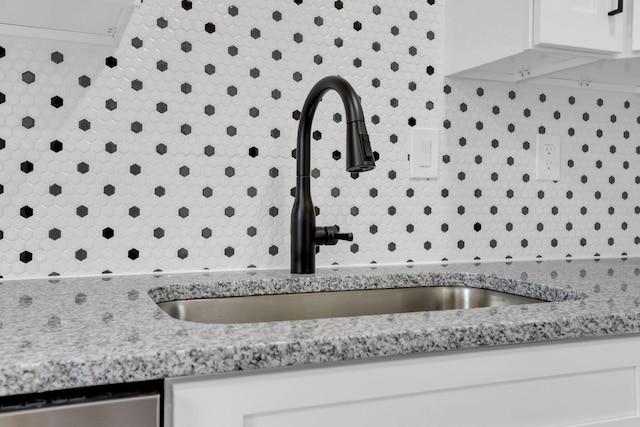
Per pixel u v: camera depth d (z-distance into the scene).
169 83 1.17
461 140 1.43
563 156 1.54
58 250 1.10
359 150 0.97
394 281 1.18
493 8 1.25
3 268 1.06
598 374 0.77
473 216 1.44
